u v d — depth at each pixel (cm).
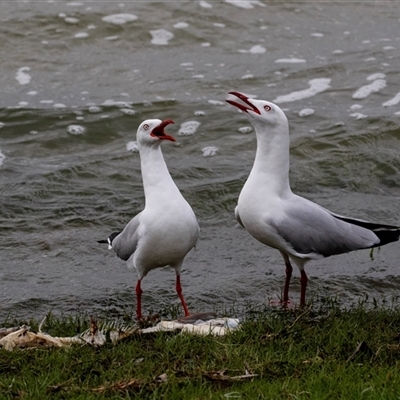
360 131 1741
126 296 1151
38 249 1317
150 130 997
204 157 1677
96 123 1820
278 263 1260
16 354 828
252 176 1030
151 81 2014
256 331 899
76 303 1127
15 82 2025
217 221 1428
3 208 1453
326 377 740
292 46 2203
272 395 707
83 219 1420
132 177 1591
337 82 2000
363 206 1464
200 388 729
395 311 1012
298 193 1526
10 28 2212
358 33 2280
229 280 1196
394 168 1609
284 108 1866
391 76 2019
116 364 798
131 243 1017
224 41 2225
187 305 1111
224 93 1953
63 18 2258
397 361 786
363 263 1244
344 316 962
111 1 2352
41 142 1753
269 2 2403
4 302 1128
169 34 2239
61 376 771
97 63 2112
